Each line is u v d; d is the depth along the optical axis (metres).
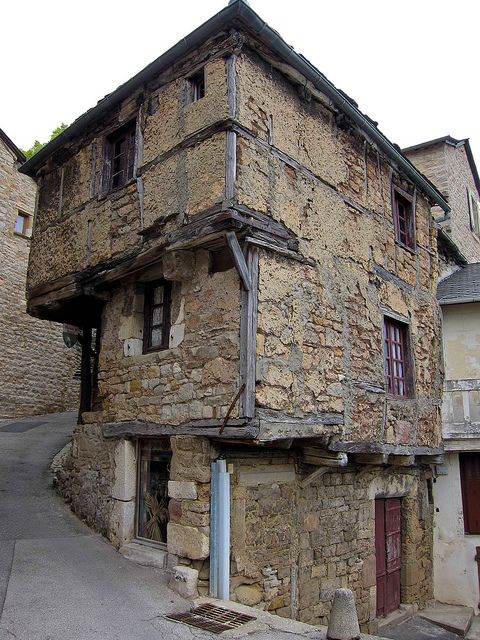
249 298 5.81
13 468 9.92
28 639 4.38
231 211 5.66
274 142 6.50
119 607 5.16
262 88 6.48
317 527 7.25
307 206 6.89
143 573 6.09
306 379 6.40
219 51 6.30
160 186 6.73
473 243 15.57
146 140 7.14
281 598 6.51
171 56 6.70
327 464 6.78
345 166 7.83
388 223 8.81
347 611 4.73
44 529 7.21
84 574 5.89
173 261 6.29
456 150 14.86
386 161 8.97
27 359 16.14
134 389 7.03
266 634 4.78
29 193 16.89
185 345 6.38
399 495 9.20
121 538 6.84
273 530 6.55
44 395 16.64
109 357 7.65
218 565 5.71
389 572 8.80
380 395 7.80
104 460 7.50
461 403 9.59
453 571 9.82
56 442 12.19
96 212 7.87
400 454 8.14
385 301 8.38
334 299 7.11
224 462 5.95
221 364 5.89
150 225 6.74
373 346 7.82
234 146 5.96
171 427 6.34
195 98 6.76
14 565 5.89
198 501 5.89
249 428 5.49
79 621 4.77
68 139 8.57
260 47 6.40
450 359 10.57
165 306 7.16
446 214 11.45
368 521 8.28
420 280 9.70
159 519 6.71
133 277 7.48
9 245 15.95
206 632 4.77
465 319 10.62
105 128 8.09
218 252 6.35
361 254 7.87
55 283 8.38
